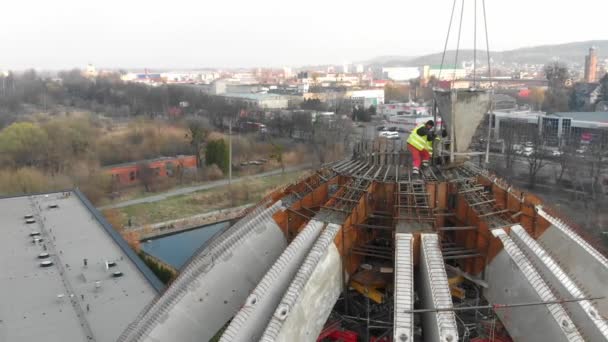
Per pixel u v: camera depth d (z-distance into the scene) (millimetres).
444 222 21391
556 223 22094
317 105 199125
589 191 87375
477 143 31344
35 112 183000
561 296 17719
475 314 20984
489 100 21672
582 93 185125
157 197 97125
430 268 17594
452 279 20578
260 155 123562
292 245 19516
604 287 20516
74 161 102062
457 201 21047
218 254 23094
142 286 42875
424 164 22406
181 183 105812
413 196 20484
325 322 20219
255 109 175750
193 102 192750
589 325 17141
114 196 96188
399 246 18453
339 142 121250
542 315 16938
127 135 124875
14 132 102188
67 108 199000
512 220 21125
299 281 17359
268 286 18188
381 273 20875
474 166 24016
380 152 23844
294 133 143000
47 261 46938
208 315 21531
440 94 22297
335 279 19406
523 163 107938
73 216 60375
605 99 178375
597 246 24219
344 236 19641
